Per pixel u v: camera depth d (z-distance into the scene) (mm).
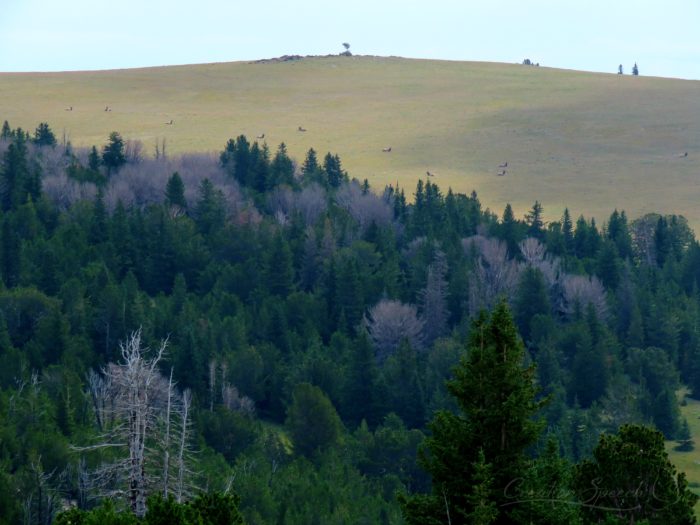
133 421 113938
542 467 87500
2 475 169000
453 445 87188
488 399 87750
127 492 112125
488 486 84625
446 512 86688
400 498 88750
